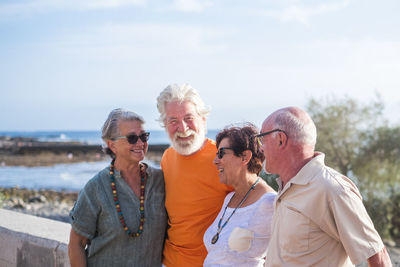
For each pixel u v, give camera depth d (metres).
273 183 8.00
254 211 2.40
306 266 1.99
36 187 25.09
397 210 9.92
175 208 2.76
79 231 2.57
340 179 2.01
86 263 2.62
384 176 10.40
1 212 4.34
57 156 52.84
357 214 1.94
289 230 2.03
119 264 2.60
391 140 10.55
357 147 11.06
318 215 1.98
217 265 2.41
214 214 2.76
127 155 2.65
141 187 2.72
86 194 2.62
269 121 2.20
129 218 2.62
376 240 1.95
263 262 2.40
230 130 2.58
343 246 1.99
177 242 2.75
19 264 3.56
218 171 2.76
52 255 3.30
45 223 3.87
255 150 2.49
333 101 11.38
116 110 2.71
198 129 2.77
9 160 48.69
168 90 2.77
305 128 2.11
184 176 2.78
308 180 2.03
